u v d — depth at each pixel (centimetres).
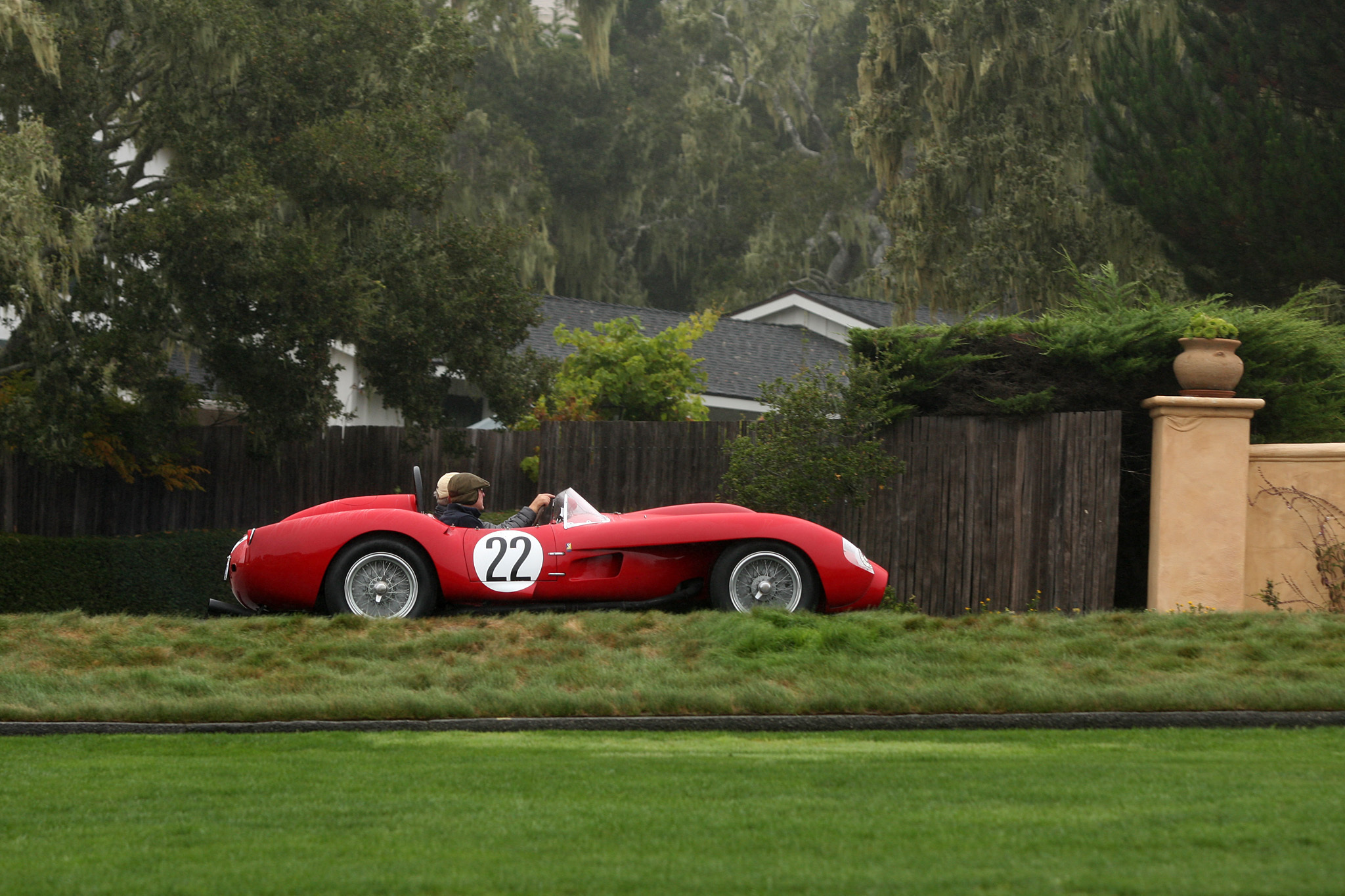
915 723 1344
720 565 1819
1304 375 2517
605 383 3884
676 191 10206
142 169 3422
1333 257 3275
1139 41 4234
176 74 3262
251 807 915
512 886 670
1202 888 632
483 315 3478
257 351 3206
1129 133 3816
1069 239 4822
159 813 898
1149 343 2412
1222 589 2192
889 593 2509
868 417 2519
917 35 5288
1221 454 2212
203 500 3706
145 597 3086
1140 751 1181
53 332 2997
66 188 3144
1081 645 1602
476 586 1800
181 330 3159
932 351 2559
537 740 1279
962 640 1639
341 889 669
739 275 9600
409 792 974
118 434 3350
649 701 1391
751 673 1495
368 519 1812
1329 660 1522
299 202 3328
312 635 1653
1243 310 2508
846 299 6606
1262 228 3338
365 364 3506
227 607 1942
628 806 904
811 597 1819
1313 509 2188
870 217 9888
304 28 3466
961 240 5050
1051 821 830
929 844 764
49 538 2959
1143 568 2464
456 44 3669
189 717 1354
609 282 9556
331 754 1183
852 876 678
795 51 10238
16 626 1673
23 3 2767
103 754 1195
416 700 1387
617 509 3016
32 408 2970
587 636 1647
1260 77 3622
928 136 5350
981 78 5069
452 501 1962
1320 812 842
